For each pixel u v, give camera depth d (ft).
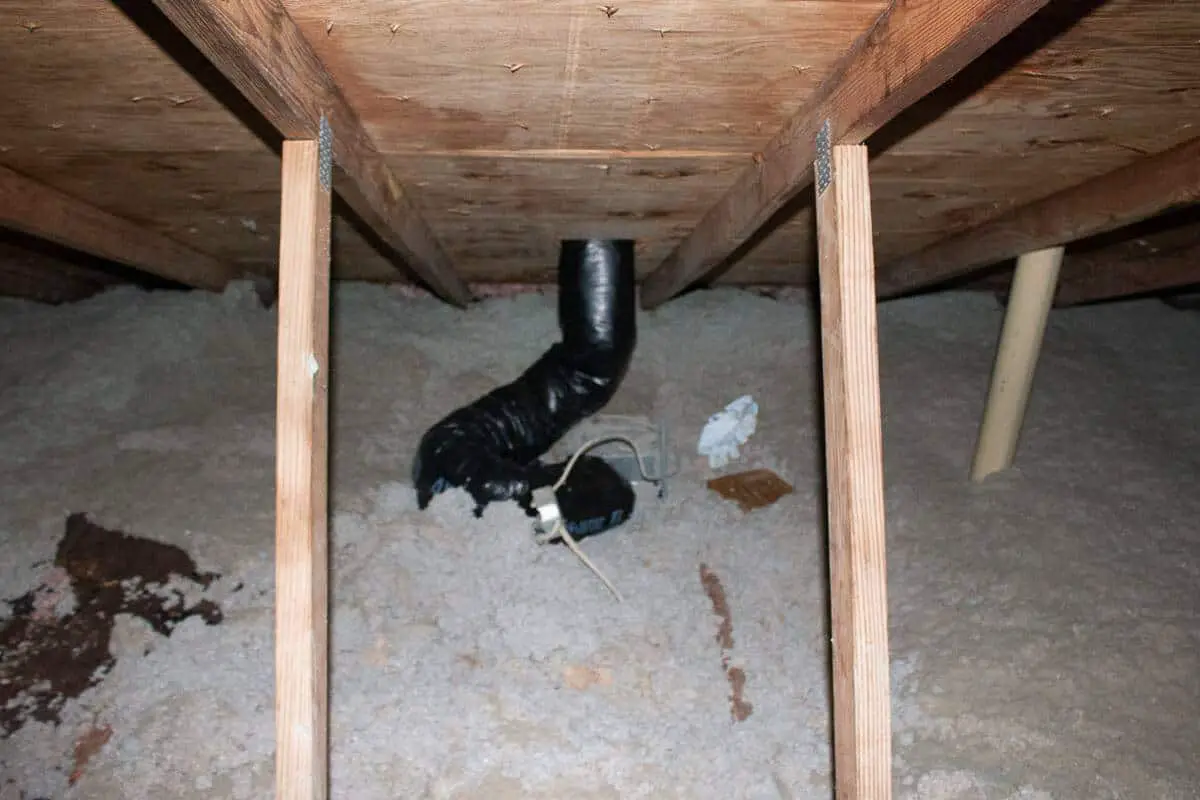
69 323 9.91
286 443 3.74
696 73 4.28
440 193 6.42
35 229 6.31
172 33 3.97
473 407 8.61
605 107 4.74
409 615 6.97
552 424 8.68
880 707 3.85
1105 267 9.59
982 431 8.61
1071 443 9.02
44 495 7.90
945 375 10.09
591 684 6.49
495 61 4.16
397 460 8.77
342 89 4.46
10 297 10.00
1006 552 7.70
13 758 5.97
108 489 8.00
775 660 6.79
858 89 3.84
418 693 6.38
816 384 9.92
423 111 4.80
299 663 3.71
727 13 3.70
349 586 7.14
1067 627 6.88
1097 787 5.63
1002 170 6.03
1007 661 6.59
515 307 10.43
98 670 6.57
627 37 3.91
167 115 4.96
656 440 8.68
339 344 10.05
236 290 10.08
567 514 7.59
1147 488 8.40
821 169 4.27
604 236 7.88
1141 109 4.89
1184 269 8.63
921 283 8.97
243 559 7.42
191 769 5.90
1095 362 10.37
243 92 3.49
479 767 5.89
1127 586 7.24
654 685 6.52
